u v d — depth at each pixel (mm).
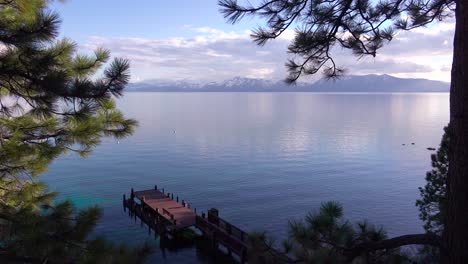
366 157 75875
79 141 7918
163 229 32031
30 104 6527
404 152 81812
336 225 5242
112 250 6559
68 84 5734
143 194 41875
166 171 61938
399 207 43688
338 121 161750
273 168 65125
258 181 55938
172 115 192125
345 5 5621
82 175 56594
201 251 31156
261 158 74500
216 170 63250
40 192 8453
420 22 6125
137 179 56156
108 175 57562
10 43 5258
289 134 113562
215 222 32000
